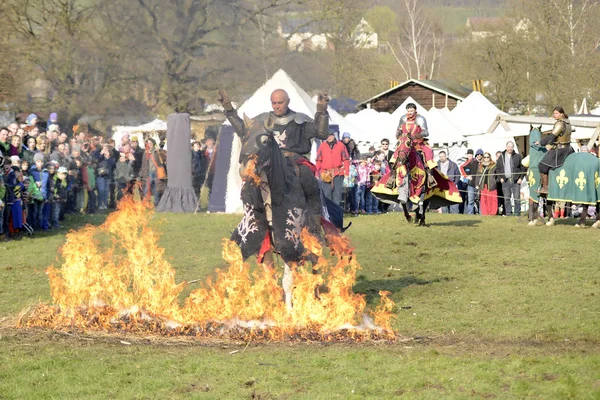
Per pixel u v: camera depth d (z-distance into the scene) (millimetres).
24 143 21562
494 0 69625
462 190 27906
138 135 27484
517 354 8602
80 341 9422
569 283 12922
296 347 9109
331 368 8203
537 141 21438
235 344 9281
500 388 7422
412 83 57375
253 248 9961
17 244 18672
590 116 33312
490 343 9195
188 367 8273
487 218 24031
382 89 57906
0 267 15172
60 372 8133
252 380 7816
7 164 19641
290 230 9859
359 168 27125
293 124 10352
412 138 20359
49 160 22188
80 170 25703
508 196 26891
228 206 26422
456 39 81750
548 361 8227
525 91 60531
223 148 26359
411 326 10141
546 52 57500
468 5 90188
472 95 37844
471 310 11047
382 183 21000
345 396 7270
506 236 18969
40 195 20891
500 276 13664
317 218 10172
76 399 7344
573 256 15688
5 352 8906
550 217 21500
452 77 73562
